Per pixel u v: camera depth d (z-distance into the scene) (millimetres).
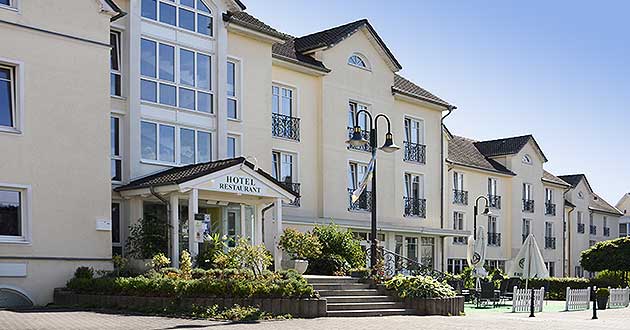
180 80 23422
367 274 21203
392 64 32781
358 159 31047
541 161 49031
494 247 44250
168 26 23156
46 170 18891
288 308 16531
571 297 25766
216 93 24375
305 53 30000
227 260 18500
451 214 40656
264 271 18188
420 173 34781
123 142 21781
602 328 17109
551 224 50719
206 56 24297
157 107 22641
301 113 28906
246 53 25703
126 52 22000
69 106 19469
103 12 20391
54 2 19406
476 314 21328
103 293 17688
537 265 26562
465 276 30031
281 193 22438
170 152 23000
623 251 37781
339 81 30344
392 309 19062
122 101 21844
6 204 18312
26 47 18797
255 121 25812
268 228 25359
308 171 29016
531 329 16219
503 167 46094
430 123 35750
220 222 23719
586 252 39281
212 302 16031
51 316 15047
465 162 42219
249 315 15617
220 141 24266
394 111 33250
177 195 20266
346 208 30266
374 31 31750
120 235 21375
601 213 60469
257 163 25672
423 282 19797
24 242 18312
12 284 18047
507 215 45594
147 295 16844
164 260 19000
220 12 24688
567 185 52250
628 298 29719
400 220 33375
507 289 28719
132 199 21328
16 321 13898
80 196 19453
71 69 19594
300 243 22844
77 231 19312
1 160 18156
